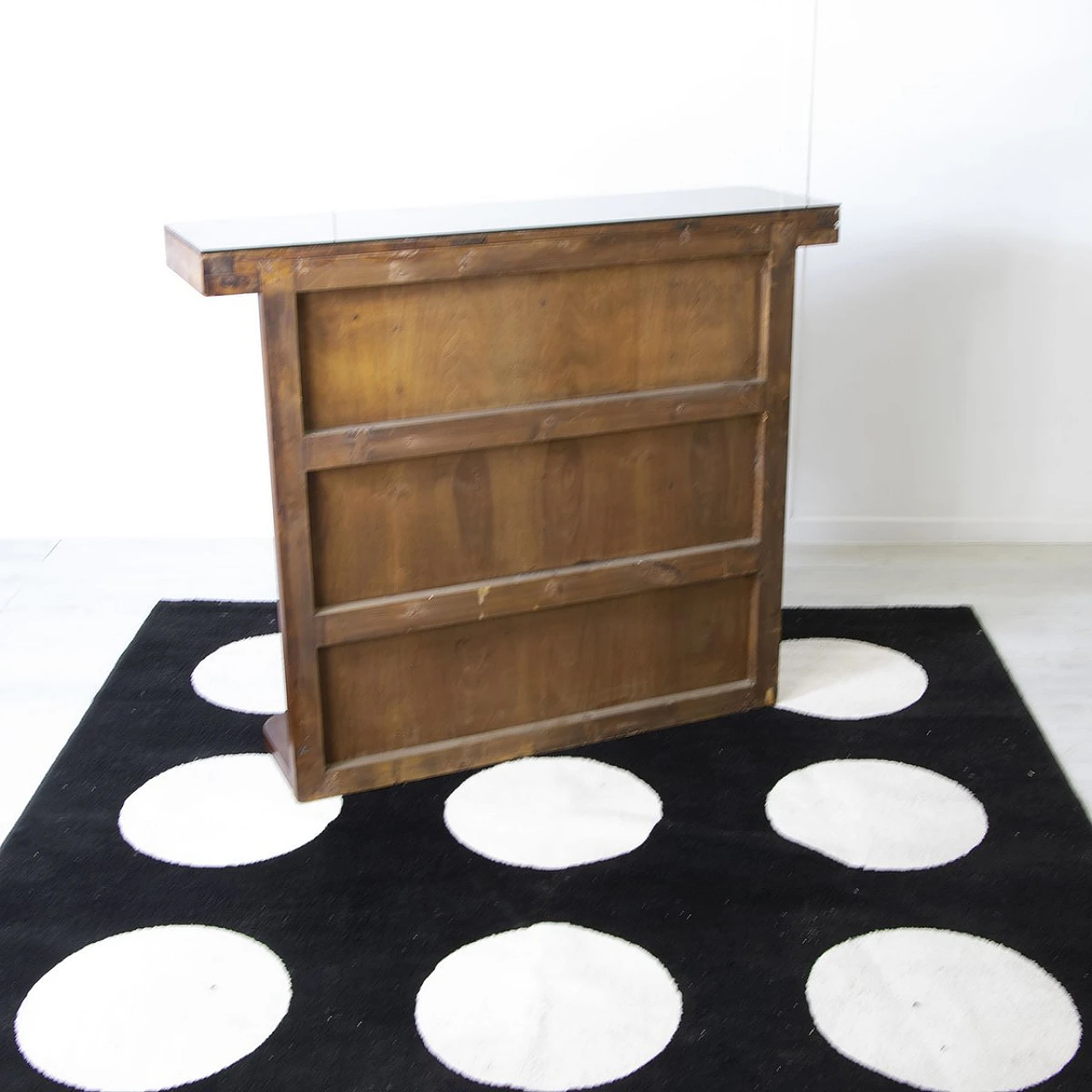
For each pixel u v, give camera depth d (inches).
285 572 96.9
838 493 145.9
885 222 136.6
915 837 97.2
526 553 104.3
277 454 94.3
